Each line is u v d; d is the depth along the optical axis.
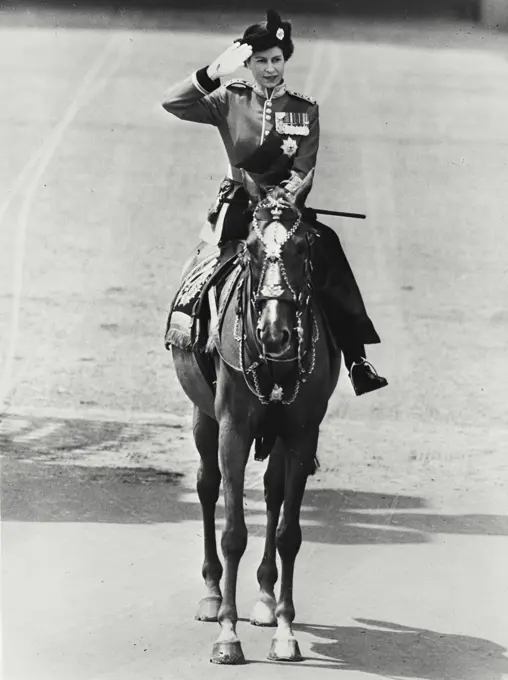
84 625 12.27
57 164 40.12
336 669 11.26
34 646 11.71
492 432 19.47
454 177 40.44
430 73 59.66
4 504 15.75
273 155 11.98
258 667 11.30
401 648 11.78
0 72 54.09
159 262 29.70
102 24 66.69
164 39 63.00
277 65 11.99
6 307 25.64
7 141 43.06
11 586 13.20
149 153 42.00
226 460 11.57
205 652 11.66
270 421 11.66
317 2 73.56
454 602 12.98
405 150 43.88
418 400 20.97
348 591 13.26
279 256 10.87
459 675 11.14
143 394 20.92
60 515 15.45
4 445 18.16
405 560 14.20
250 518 15.63
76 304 26.05
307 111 12.12
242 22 69.19
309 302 11.52
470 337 24.64
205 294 12.23
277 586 13.50
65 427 19.14
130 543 14.57
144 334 24.19
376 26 72.06
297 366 11.35
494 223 35.06
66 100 49.56
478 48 67.81
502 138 46.66
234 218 12.39
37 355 22.73
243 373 11.38
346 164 41.44
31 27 65.31
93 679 10.99
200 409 12.93
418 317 25.84
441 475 17.42
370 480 17.12
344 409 20.39
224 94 12.12
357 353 12.28
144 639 11.95
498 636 12.12
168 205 35.56
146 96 50.75
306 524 15.36
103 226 33.00
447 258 31.11
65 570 13.71
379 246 32.12
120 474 17.08
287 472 11.77
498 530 15.30
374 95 53.28
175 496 16.30
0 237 31.77
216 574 12.89
